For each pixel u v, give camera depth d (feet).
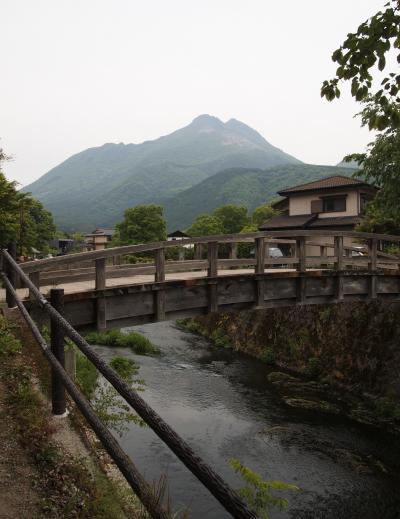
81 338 7.11
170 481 30.99
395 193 48.32
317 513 28.89
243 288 32.24
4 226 54.75
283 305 35.14
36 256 125.18
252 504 22.82
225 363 65.26
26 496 7.83
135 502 8.50
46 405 11.80
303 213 106.32
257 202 571.28
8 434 9.98
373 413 45.83
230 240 30.50
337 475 33.60
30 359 15.11
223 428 41.68
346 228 94.12
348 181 99.50
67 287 27.63
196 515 27.22
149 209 148.66
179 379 56.24
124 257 102.89
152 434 37.09
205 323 89.81
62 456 9.43
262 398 50.14
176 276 35.47
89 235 270.67
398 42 13.88
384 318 54.34
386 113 15.20
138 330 90.17
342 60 14.71
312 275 36.01
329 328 61.62
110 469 9.60
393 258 45.32
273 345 69.26
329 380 55.67
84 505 7.80
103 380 38.91
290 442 39.01
